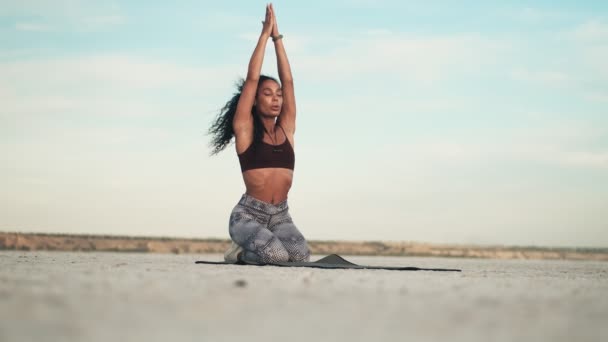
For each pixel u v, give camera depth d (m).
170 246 19.42
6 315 3.04
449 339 2.70
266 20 9.36
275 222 9.38
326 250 21.23
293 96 9.59
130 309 3.31
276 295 4.01
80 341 2.51
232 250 9.30
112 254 14.88
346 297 3.98
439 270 8.12
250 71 9.15
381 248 21.80
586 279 6.80
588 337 2.82
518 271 8.85
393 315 3.29
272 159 9.32
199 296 3.85
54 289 4.08
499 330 2.92
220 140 9.86
